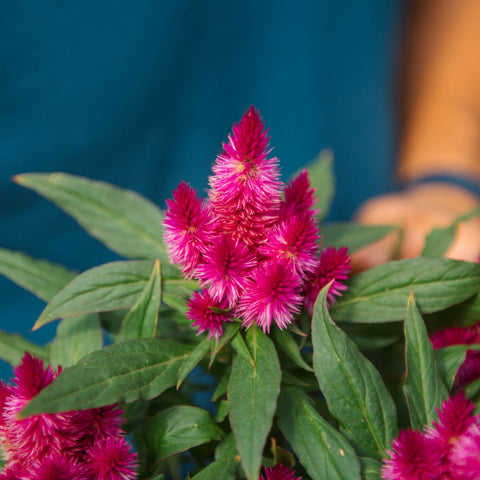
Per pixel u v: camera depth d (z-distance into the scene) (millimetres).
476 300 509
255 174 473
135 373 473
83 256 1294
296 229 472
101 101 1220
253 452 449
